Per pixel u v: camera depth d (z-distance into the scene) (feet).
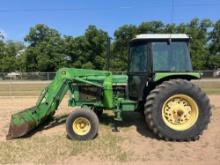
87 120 27.55
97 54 164.14
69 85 30.81
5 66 198.90
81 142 26.71
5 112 42.73
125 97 31.09
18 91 77.66
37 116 29.58
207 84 93.04
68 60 173.88
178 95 27.35
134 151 24.48
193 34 174.91
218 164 21.57
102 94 30.50
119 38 151.23
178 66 28.76
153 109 27.14
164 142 27.04
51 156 23.21
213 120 36.14
